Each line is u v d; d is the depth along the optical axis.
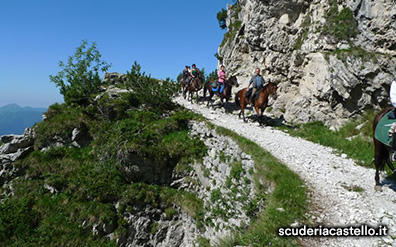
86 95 18.97
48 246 10.48
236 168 10.38
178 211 12.52
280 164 8.66
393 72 11.59
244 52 24.91
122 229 11.52
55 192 12.85
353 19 13.70
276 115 17.09
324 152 10.58
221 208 10.55
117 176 13.04
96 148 14.70
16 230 10.88
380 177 7.81
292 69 17.06
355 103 13.21
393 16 11.59
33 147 15.30
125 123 15.38
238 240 6.02
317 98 15.06
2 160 14.42
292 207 6.21
